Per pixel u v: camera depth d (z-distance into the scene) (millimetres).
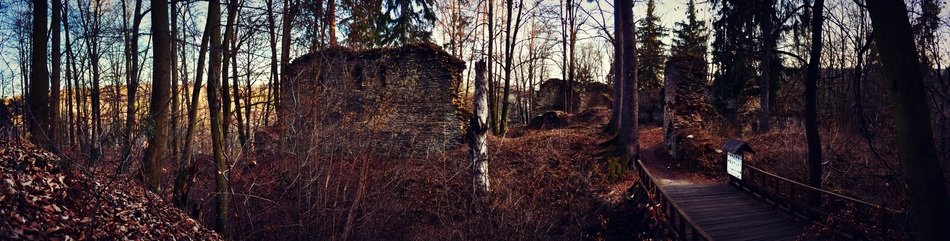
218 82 8125
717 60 10586
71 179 5441
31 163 5227
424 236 9367
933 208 3773
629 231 9938
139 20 10828
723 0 8969
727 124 16672
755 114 21047
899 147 3996
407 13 17703
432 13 18203
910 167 3885
